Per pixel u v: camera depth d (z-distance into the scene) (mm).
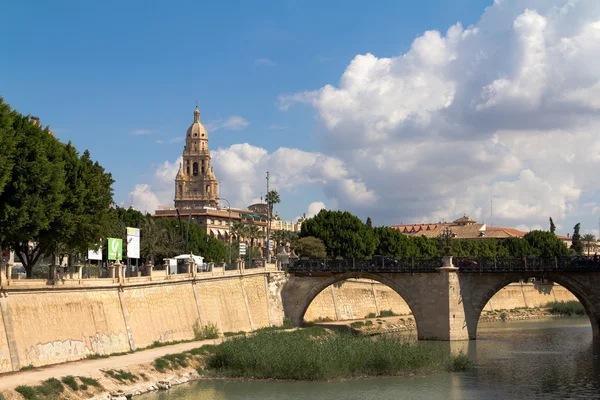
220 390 61562
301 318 110000
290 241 190375
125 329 69125
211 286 90250
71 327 61125
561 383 66688
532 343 99062
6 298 53719
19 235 57938
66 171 67125
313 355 68438
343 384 65062
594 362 80062
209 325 86500
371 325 119812
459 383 66312
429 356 73500
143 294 73812
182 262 96688
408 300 103625
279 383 65125
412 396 60031
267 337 76812
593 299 98062
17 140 56844
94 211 71875
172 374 64688
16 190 57438
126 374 59188
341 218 149125
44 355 56969
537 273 99562
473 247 191375
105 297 67125
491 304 155125
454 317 101000
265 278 107188
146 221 120688
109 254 74688
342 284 126750
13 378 50438
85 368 57594
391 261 106188
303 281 110312
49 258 98375
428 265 103125
